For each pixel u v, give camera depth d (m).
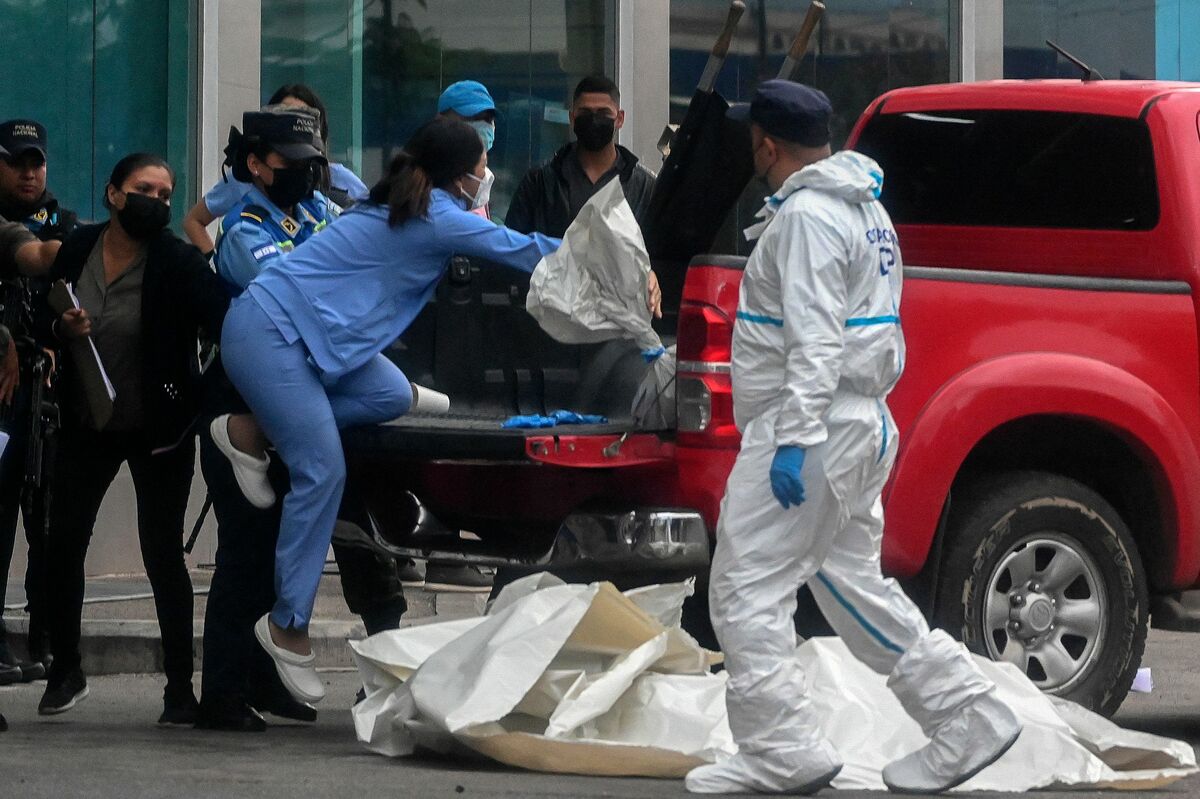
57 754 19.27
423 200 20.89
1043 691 22.31
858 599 17.27
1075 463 23.45
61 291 21.03
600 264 21.27
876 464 17.08
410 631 19.72
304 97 26.23
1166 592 23.39
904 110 26.73
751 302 17.06
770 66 49.22
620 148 27.72
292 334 20.72
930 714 17.12
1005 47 53.97
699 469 20.70
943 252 25.89
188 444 22.16
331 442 20.81
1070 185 24.70
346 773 17.95
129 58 38.88
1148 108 24.03
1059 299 22.33
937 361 21.67
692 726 18.36
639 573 20.73
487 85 44.69
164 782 17.11
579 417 22.62
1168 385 22.70
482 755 18.48
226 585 21.72
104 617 30.08
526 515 21.89
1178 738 23.22
